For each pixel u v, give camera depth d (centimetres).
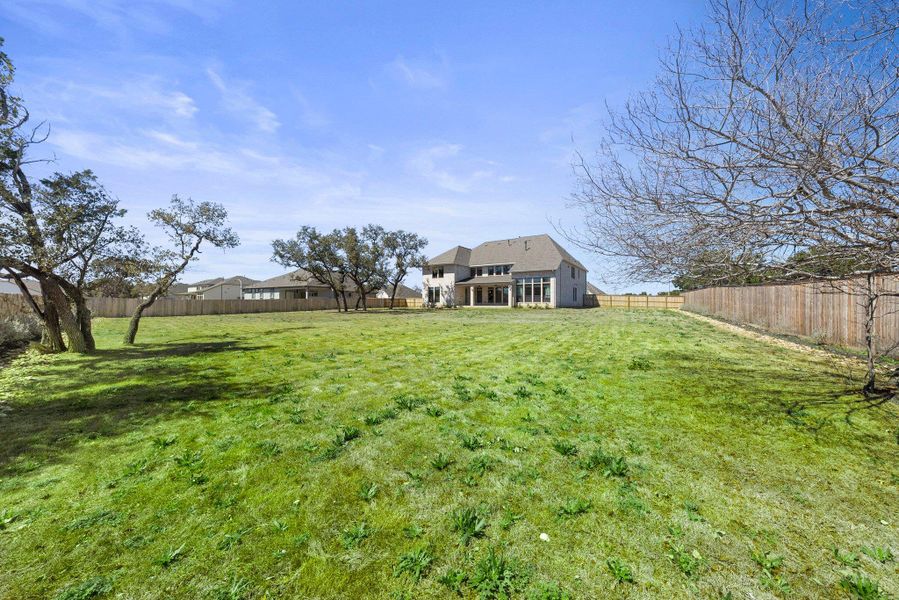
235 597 201
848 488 310
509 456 371
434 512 279
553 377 688
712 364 785
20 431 440
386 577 217
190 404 542
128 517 272
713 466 348
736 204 385
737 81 369
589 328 1569
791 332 1231
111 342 1227
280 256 3425
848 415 475
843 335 984
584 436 418
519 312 3020
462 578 216
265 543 245
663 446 391
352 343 1173
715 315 2019
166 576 216
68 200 987
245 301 3656
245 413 502
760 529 258
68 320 987
